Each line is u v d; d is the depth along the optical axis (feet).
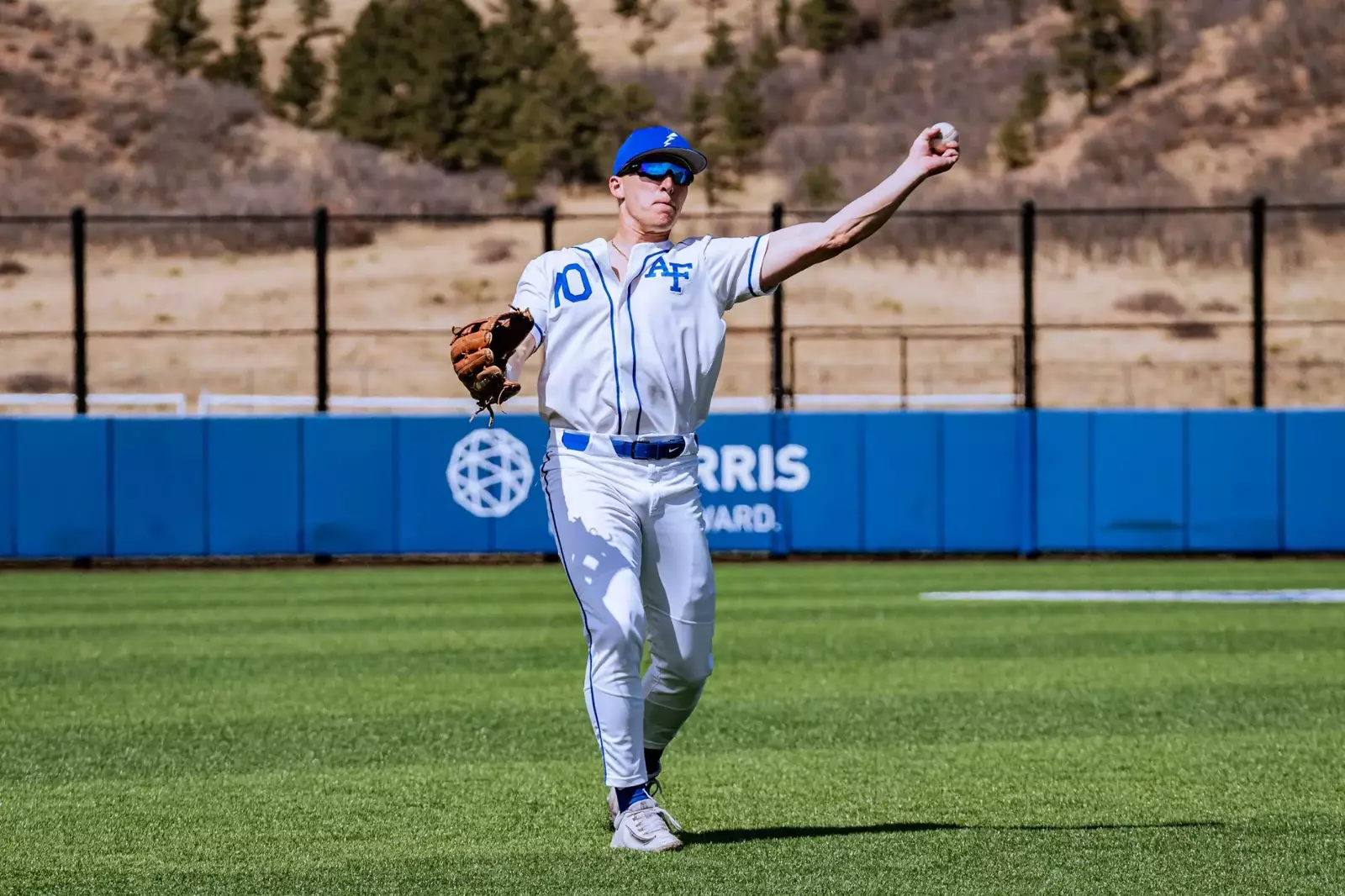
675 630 42.11
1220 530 141.90
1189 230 321.93
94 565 146.51
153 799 49.01
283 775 52.80
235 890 38.09
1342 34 392.88
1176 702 66.95
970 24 419.33
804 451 143.74
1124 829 43.83
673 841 41.27
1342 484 141.18
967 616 100.07
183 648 87.04
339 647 86.99
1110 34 399.65
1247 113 374.43
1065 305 296.51
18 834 44.45
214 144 386.11
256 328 295.48
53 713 65.98
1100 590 116.47
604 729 41.27
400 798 48.85
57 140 382.42
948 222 322.55
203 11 454.81
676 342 40.93
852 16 425.28
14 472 140.26
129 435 140.67
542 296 41.09
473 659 81.92
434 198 352.90
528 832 44.04
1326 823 44.52
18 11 424.05
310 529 141.69
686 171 41.14
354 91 388.16
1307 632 91.15
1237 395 275.18
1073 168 357.82
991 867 39.40
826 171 357.20
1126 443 142.41
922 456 143.23
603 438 40.88
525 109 371.56
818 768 53.36
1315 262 313.32
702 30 449.48
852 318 289.12
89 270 315.17
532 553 148.66
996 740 58.54
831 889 37.29
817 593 115.75
